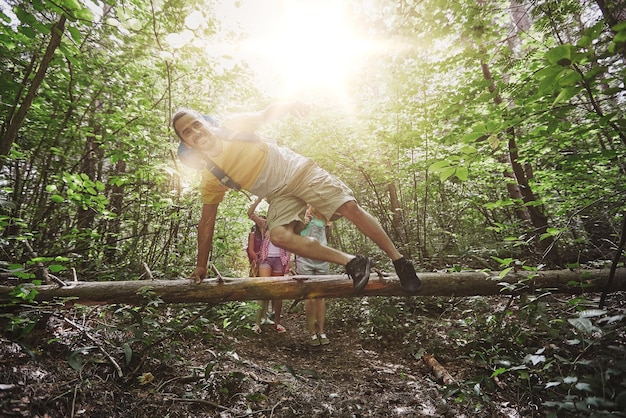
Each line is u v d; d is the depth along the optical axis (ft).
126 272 14.32
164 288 9.53
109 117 14.35
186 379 7.41
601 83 5.98
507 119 7.38
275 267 14.08
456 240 20.61
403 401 7.70
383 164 19.95
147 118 15.38
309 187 7.27
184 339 9.87
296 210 7.48
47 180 13.80
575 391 6.61
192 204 17.53
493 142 6.46
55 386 6.13
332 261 7.23
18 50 11.46
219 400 7.04
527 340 9.10
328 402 7.51
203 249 8.96
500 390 7.73
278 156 7.36
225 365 8.62
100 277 13.07
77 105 13.76
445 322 12.30
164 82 17.43
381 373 9.57
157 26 13.52
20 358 6.55
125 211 17.54
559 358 6.82
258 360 10.00
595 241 15.14
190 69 15.44
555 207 16.87
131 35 13.35
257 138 7.23
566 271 10.88
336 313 14.51
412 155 20.24
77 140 15.08
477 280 10.74
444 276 10.77
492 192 23.00
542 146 12.07
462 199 22.24
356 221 7.34
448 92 15.72
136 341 8.13
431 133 17.48
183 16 13.28
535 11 9.41
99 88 14.62
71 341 7.71
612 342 7.46
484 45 13.69
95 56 14.19
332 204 7.24
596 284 10.00
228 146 7.05
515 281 10.61
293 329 14.73
